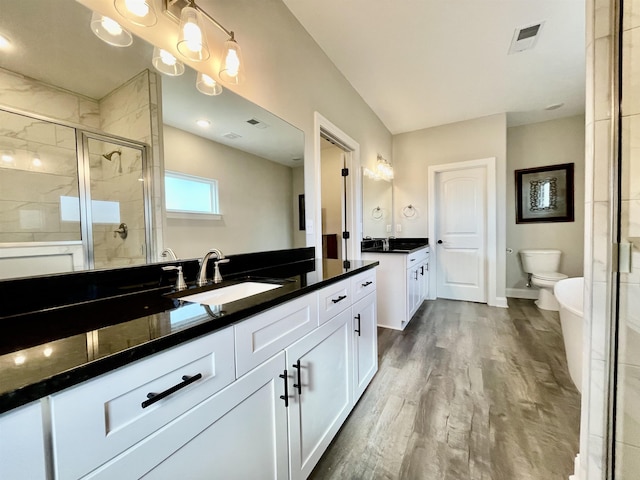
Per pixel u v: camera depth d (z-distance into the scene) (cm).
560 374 199
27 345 60
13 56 82
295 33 204
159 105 122
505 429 147
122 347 57
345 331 153
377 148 375
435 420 155
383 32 217
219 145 150
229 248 158
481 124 378
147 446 60
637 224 100
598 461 106
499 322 308
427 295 404
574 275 385
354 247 307
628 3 100
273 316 97
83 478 50
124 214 110
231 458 81
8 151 80
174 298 104
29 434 45
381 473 123
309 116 222
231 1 153
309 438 118
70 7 93
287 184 200
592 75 106
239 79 148
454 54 243
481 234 388
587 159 110
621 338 103
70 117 94
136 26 110
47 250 88
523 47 234
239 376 83
